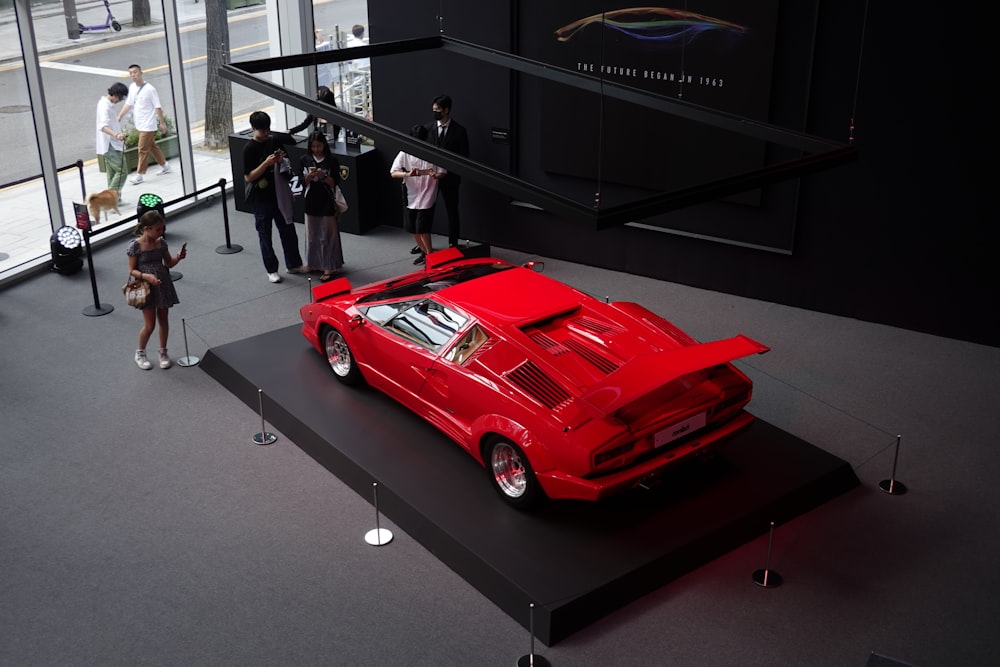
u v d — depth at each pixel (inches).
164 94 466.6
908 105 335.3
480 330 253.4
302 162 398.3
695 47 363.9
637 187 400.5
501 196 436.1
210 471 275.6
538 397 230.8
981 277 343.3
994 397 313.7
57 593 226.8
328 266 408.8
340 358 306.7
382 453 267.7
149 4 442.6
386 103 450.9
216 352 330.0
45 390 321.1
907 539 243.1
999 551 239.0
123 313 380.8
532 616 194.4
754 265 384.5
